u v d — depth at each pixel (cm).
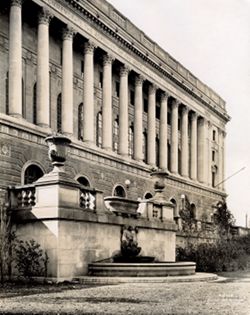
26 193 2455
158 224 3158
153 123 5788
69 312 1344
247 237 5688
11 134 3531
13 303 1538
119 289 1967
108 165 4728
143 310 1385
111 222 2659
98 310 1382
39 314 1313
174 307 1455
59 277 2267
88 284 2206
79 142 4306
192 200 6769
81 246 2427
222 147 8212
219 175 7994
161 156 6053
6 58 3881
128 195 5038
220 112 8019
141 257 2747
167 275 2494
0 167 3409
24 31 4128
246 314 1330
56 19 4172
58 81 4494
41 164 3781
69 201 2378
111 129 4888
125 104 5169
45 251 2309
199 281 2433
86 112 4522
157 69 5891
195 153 7050
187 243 4050
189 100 6869
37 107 3953
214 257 3781
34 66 4203
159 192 3409
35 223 2359
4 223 2334
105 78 4866
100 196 2627
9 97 3659
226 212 6222
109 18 4806
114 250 2697
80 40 4581
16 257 2388
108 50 4875
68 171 4125
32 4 3928
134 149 5450
